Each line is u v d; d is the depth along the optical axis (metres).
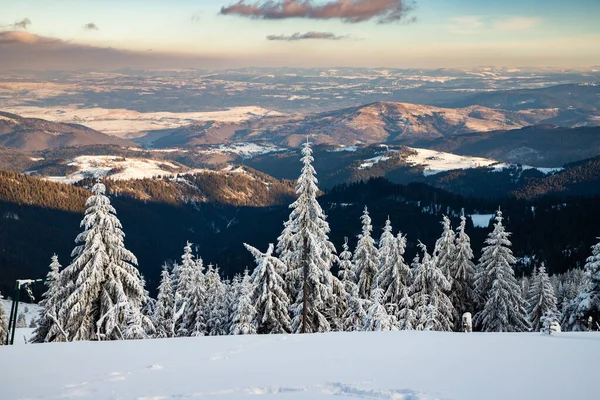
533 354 14.00
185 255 48.84
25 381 11.91
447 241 42.22
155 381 11.73
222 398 10.44
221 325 47.22
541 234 153.25
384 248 37.84
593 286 31.69
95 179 28.31
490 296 40.06
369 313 29.61
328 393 10.70
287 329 32.28
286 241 32.03
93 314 28.23
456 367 12.48
